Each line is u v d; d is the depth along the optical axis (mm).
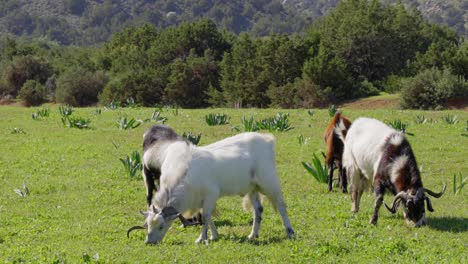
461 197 12047
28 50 72188
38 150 17375
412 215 9477
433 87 40906
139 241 9000
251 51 55375
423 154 16531
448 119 21781
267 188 9008
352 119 23266
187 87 53688
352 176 10742
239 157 8805
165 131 10578
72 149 17484
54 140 19047
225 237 9180
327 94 47781
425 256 8016
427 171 14688
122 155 16672
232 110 26500
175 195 8500
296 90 48719
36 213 10859
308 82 48125
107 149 17438
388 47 55062
